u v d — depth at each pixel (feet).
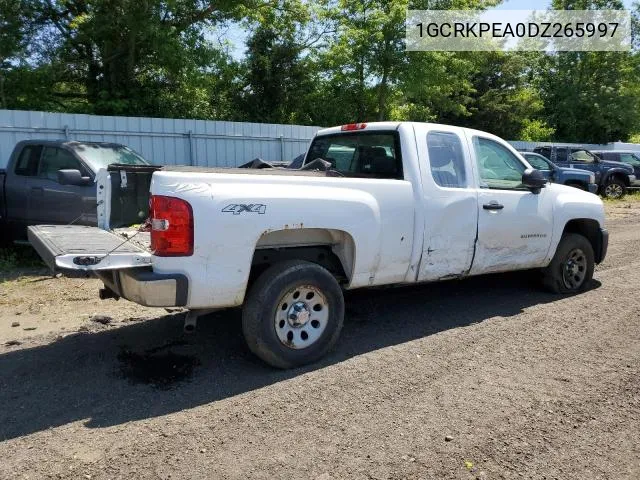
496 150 19.01
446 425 11.27
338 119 77.05
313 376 13.60
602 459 10.17
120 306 19.69
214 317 18.20
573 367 14.26
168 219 12.21
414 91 68.13
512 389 12.94
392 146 16.70
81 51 57.21
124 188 16.52
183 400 12.35
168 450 10.32
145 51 56.49
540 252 19.94
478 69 86.58
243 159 44.80
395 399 12.39
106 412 11.78
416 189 16.06
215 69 62.80
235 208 12.69
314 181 14.20
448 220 16.76
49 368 14.08
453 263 17.24
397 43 67.72
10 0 50.19
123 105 54.65
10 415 11.64
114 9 50.39
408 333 16.78
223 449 10.36
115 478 9.47
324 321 14.43
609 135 123.75
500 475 9.63
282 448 10.40
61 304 19.93
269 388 12.93
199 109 64.44
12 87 53.88
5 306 19.62
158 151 40.22
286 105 77.51
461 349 15.46
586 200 21.66
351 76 72.79
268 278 13.47
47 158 26.35
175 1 50.47
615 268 26.35
